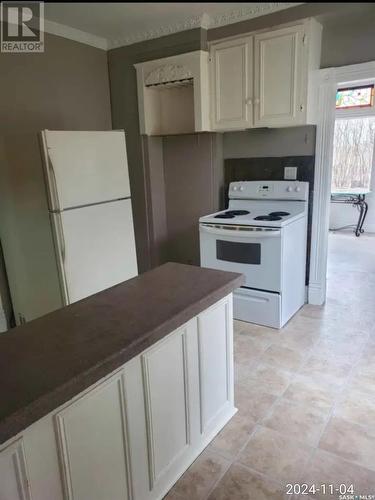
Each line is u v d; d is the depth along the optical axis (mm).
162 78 3369
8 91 2910
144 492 1491
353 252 5336
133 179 3877
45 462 1076
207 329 1748
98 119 3697
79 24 3113
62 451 1115
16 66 2936
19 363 1146
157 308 1507
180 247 4043
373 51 2830
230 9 2881
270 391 2307
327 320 3225
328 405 2164
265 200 3469
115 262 3074
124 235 3125
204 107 3246
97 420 1226
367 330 3031
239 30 3010
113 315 1457
